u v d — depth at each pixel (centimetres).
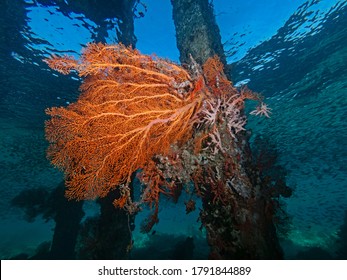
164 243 1833
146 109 384
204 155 474
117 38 1041
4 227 5906
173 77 426
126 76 409
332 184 3184
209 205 504
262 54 1123
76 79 1145
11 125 1505
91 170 399
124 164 410
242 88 456
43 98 1256
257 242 448
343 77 1208
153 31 1116
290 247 1802
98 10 922
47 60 360
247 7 970
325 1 884
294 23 987
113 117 374
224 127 455
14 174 2252
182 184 518
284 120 1582
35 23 884
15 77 1089
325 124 1658
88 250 785
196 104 431
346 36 994
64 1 845
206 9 839
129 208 473
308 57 1122
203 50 724
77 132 377
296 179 2961
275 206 486
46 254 1205
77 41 991
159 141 426
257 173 486
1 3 786
